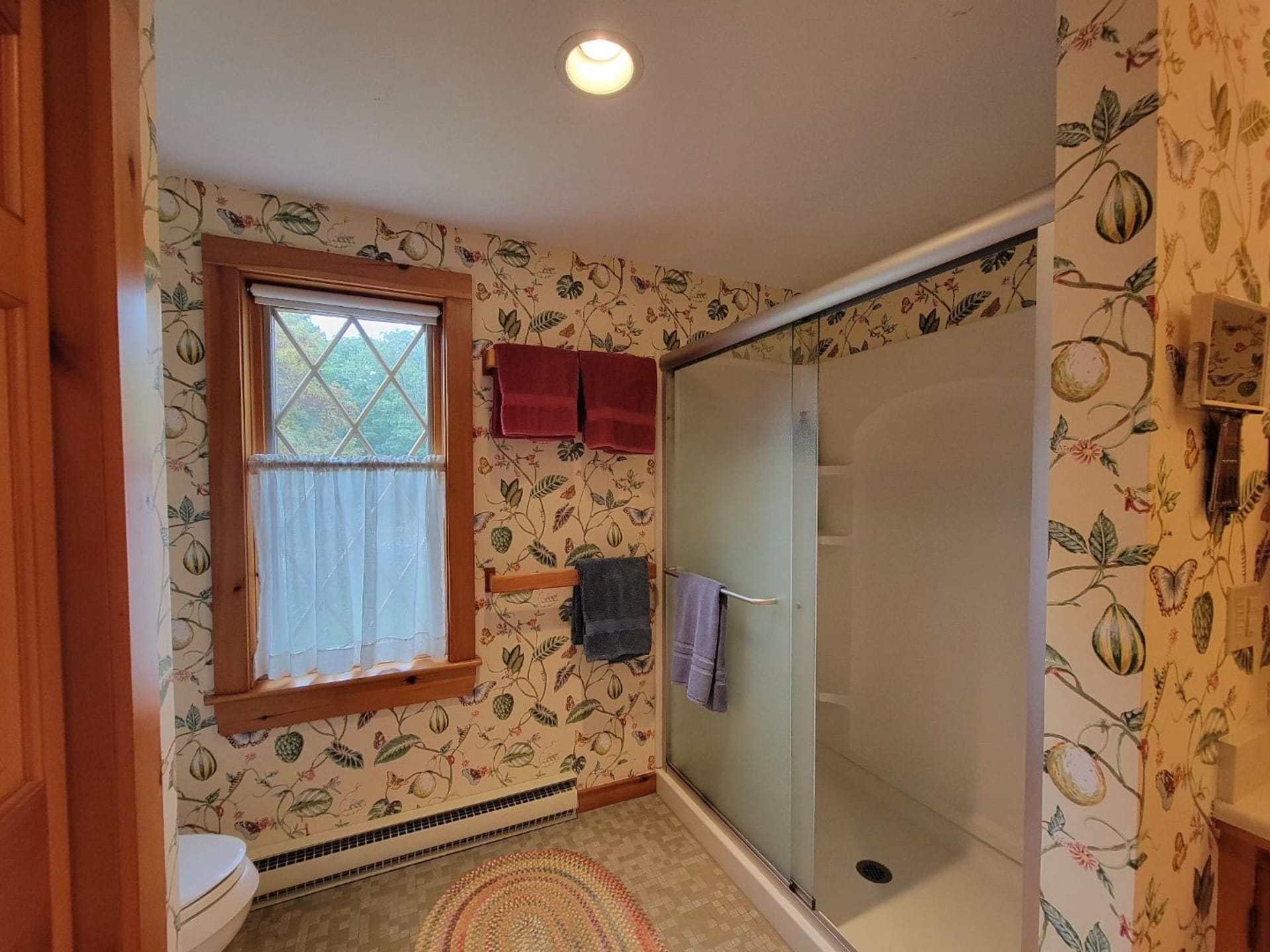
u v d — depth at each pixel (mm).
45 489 535
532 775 1875
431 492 1712
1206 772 783
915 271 1111
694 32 924
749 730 1688
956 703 1788
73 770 557
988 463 1705
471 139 1240
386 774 1674
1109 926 706
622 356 1876
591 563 1856
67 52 543
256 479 1524
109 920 572
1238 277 791
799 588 1521
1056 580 767
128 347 584
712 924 1467
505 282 1776
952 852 1724
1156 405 664
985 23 905
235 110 1136
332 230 1565
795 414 1547
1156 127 650
